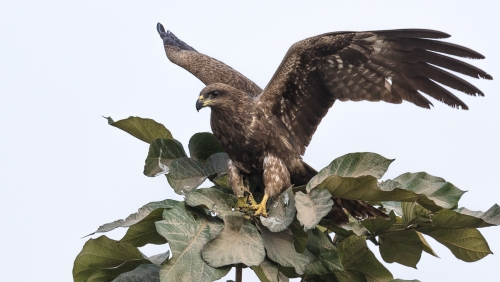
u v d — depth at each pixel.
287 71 12.54
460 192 9.05
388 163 9.11
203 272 8.05
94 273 9.61
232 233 8.59
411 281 9.19
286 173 12.64
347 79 12.45
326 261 9.19
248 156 12.71
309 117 13.03
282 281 9.73
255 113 12.55
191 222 8.69
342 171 9.18
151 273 9.34
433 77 11.59
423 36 11.30
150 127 10.73
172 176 10.56
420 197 8.84
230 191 12.06
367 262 9.55
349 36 11.89
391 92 12.16
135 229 9.23
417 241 9.77
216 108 12.39
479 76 11.17
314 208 8.80
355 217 9.84
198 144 11.59
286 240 8.96
